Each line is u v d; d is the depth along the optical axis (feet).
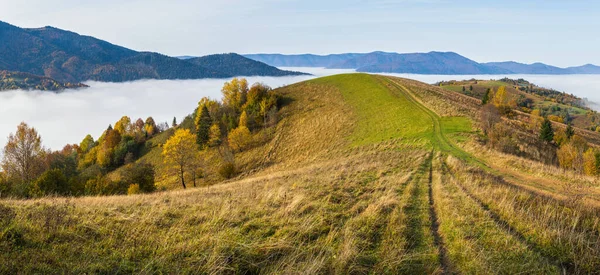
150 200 39.29
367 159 89.30
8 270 16.16
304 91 293.43
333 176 54.95
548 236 23.80
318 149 167.73
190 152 175.63
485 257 20.92
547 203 31.81
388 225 26.84
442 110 160.15
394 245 22.71
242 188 55.06
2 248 18.25
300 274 18.19
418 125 137.39
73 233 21.90
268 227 25.91
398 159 77.97
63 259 18.01
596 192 42.86
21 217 24.23
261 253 20.99
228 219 27.35
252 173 172.14
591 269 19.67
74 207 30.40
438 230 26.81
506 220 28.45
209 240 22.13
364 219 28.19
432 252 22.04
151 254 19.74
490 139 100.48
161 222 26.40
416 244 23.63
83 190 103.45
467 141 98.48
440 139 106.83
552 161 115.65
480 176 51.49
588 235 24.75
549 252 22.00
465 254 21.49
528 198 34.60
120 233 23.07
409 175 52.65
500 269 19.60
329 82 302.86
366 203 34.37
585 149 160.15
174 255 19.71
